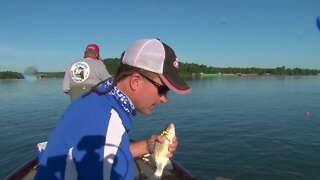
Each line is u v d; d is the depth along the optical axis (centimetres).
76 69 489
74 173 125
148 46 142
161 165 230
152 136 233
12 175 413
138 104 147
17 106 2211
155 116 1772
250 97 2797
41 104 2309
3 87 4462
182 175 398
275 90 3631
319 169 882
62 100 2556
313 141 1162
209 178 838
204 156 1002
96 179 122
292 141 1167
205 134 1305
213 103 2367
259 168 897
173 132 232
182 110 1998
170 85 143
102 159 124
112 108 137
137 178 347
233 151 1050
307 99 2559
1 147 1130
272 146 1103
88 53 494
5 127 1482
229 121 1595
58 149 128
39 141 1210
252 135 1274
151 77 142
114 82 143
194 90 3656
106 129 130
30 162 446
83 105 136
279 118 1666
